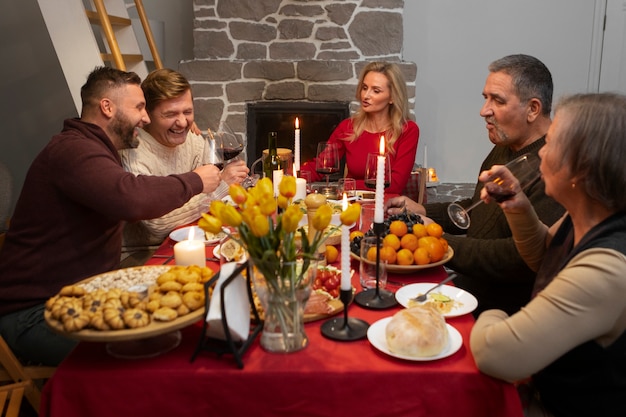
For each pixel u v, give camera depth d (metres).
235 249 1.85
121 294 1.31
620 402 1.26
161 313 1.25
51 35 3.08
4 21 4.59
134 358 1.30
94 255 1.93
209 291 1.36
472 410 1.26
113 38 3.21
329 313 1.49
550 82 2.03
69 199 1.87
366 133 3.45
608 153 1.21
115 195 1.81
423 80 5.35
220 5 4.81
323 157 2.79
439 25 5.24
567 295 1.18
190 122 2.47
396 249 1.78
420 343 1.28
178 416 1.27
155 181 1.95
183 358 1.31
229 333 1.26
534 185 1.90
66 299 1.30
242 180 2.46
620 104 1.23
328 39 4.84
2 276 1.89
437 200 5.04
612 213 1.27
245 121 4.95
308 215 1.89
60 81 4.70
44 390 1.26
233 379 1.25
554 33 5.21
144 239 2.34
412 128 3.41
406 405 1.26
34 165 1.88
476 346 1.25
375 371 1.25
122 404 1.26
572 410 1.32
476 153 5.46
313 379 1.25
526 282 1.91
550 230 1.68
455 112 5.39
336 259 1.89
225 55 4.89
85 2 4.58
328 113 4.91
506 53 5.27
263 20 4.83
